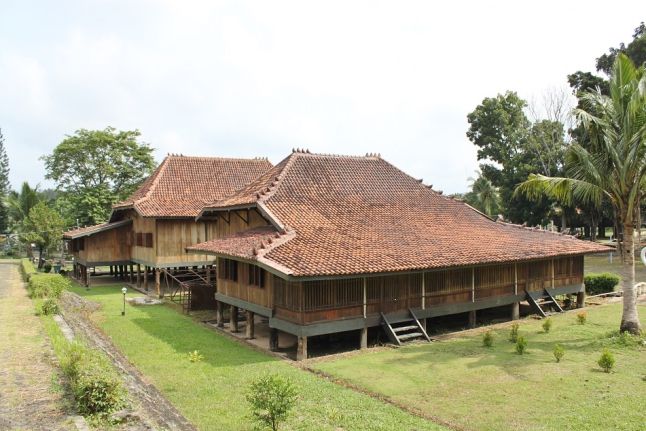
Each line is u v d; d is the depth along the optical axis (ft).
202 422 35.14
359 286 56.54
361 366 48.57
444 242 66.03
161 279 117.70
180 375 46.60
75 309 75.66
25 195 185.37
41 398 33.24
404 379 44.42
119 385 33.32
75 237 109.29
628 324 57.88
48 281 75.87
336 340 61.72
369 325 57.11
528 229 84.64
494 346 55.72
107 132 156.87
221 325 70.49
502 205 198.59
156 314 78.43
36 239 141.59
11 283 99.35
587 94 60.85
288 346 59.36
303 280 48.78
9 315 59.47
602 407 36.86
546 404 37.76
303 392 40.78
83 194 151.43
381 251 58.29
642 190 58.39
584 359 49.75
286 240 56.24
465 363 49.08
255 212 71.92
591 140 57.77
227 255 59.47
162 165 111.86
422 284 61.93
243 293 63.46
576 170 61.05
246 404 38.73
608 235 238.48
